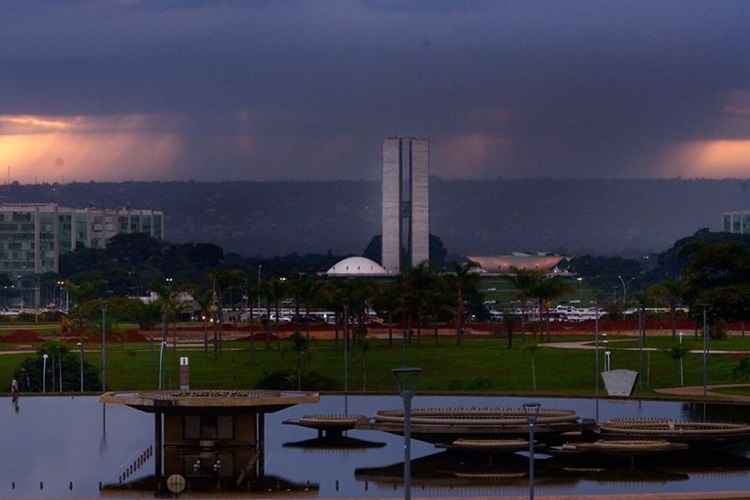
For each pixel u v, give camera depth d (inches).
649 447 6870.1
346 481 6653.5
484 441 7057.1
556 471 6845.5
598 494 6146.7
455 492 6289.4
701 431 7165.4
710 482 6574.8
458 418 7460.6
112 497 6304.1
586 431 7367.1
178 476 6432.1
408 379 4726.9
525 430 7155.5
